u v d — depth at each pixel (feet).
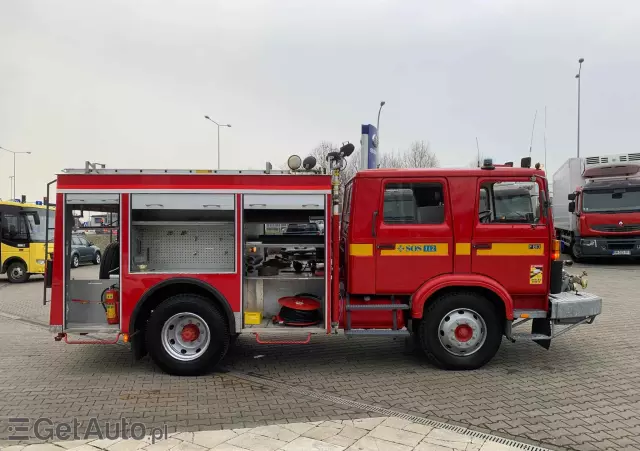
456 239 19.07
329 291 18.94
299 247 19.34
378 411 15.20
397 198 19.35
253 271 19.16
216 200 18.75
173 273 18.65
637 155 57.36
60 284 18.78
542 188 19.15
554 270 19.15
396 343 24.14
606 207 56.75
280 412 15.16
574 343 23.47
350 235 19.34
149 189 18.65
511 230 19.02
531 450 12.44
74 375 19.12
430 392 16.97
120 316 18.65
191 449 12.38
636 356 21.27
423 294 18.88
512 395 16.58
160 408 15.52
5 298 42.88
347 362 20.89
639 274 52.37
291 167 19.22
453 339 19.06
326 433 13.33
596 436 13.34
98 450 12.35
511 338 19.04
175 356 18.75
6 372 19.56
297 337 19.12
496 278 19.07
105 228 20.04
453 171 19.20
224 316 19.08
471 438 13.05
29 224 55.16
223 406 15.70
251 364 20.66
